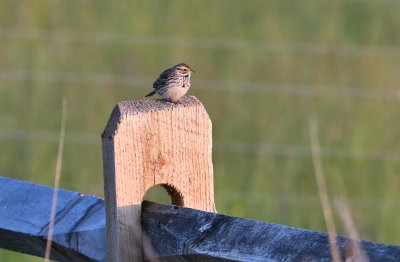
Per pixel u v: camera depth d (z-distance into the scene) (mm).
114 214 4422
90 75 14758
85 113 13445
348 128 12906
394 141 12555
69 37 16156
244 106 13516
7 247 5152
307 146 12297
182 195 4633
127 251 4457
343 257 3850
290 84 14492
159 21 16906
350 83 14539
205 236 4242
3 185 5227
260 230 4125
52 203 4980
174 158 4551
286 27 16781
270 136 12625
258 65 15148
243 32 16516
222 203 10727
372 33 16641
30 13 17125
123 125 4340
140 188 4457
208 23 16844
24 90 14062
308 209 10617
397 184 11375
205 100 13656
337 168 11539
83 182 11570
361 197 11125
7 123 13078
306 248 3943
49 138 12672
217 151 12234
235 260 4074
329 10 17625
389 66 15148
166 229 4363
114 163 4348
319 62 15234
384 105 13805
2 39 16062
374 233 10273
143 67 15070
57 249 4879
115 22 16875
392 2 17969
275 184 11352
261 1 17797
